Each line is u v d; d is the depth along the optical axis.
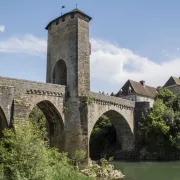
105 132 57.06
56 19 36.69
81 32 34.72
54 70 36.47
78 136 32.47
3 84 26.53
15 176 16.34
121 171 34.94
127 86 69.94
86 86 34.25
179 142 46.75
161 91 60.03
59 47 35.88
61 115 32.25
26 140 17.58
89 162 33.19
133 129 49.75
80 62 34.03
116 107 44.31
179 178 30.58
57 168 20.25
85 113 33.22
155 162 44.28
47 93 30.86
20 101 27.61
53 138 32.88
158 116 49.41
